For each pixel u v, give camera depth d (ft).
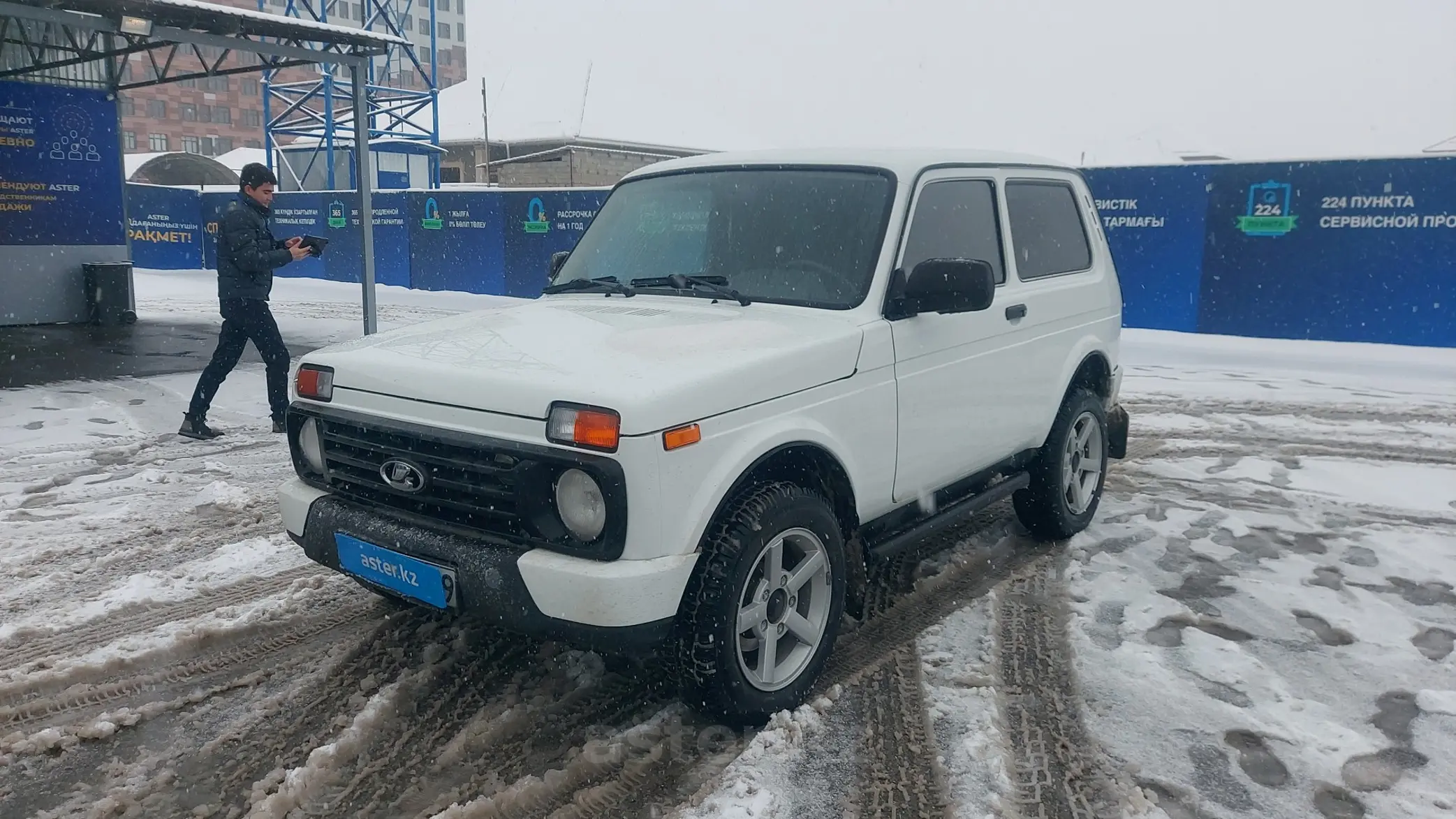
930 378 12.67
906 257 12.59
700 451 9.51
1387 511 18.58
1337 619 13.57
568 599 9.09
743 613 10.10
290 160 101.45
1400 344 37.04
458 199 60.39
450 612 9.81
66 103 42.88
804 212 13.03
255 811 9.13
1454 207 35.40
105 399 27.17
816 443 10.78
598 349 10.38
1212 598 14.33
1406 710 11.13
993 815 9.13
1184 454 22.97
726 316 11.78
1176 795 9.52
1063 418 16.14
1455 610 13.91
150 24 28.40
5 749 10.16
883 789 9.55
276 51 30.86
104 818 9.10
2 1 26.13
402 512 10.50
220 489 18.81
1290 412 27.68
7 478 19.69
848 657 12.40
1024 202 15.72
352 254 68.03
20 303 42.86
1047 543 16.72
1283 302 38.75
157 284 68.03
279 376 23.36
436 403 9.98
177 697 11.27
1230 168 38.93
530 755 10.13
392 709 10.92
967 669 12.04
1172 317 40.93
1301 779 9.78
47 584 14.47
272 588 14.33
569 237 55.98
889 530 12.93
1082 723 10.82
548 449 9.21
